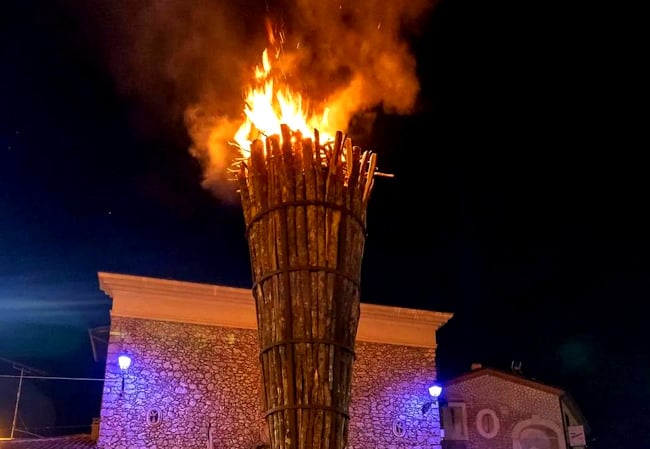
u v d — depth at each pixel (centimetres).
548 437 1995
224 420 1493
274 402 297
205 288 1578
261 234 326
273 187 328
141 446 1413
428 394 1712
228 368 1545
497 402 2070
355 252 328
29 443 1459
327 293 309
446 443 2022
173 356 1515
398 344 1745
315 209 321
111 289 1534
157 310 1541
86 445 1454
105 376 1452
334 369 301
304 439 285
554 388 2023
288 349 300
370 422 1628
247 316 1608
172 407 1470
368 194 347
